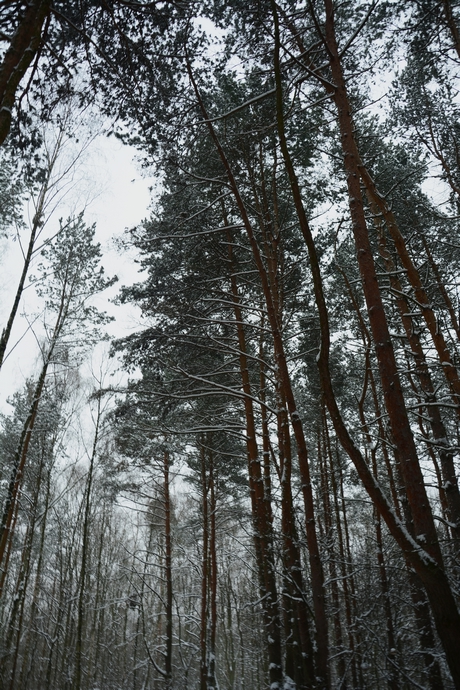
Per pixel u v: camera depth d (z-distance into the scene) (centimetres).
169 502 1773
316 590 689
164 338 1100
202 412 1291
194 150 1043
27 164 859
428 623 881
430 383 971
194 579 2545
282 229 1062
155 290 1109
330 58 740
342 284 1303
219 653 2938
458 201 1028
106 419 1262
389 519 424
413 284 864
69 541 1856
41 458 1556
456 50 895
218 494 1805
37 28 552
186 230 1078
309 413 1747
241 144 1012
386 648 913
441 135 1103
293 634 756
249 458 1055
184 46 787
